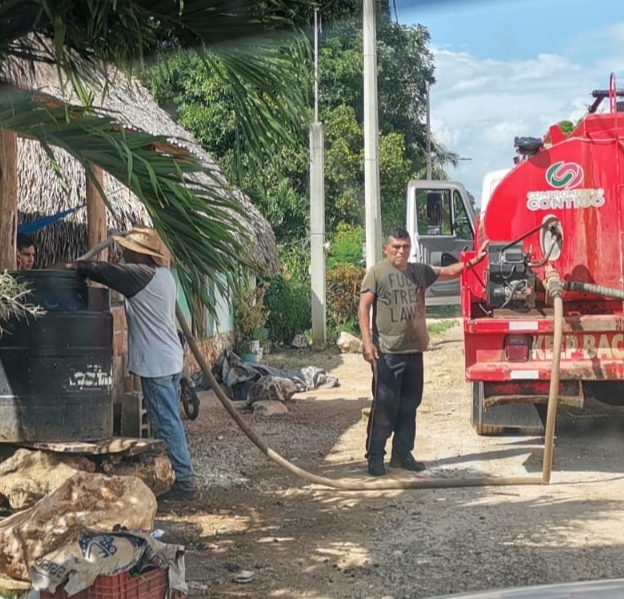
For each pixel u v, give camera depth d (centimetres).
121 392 753
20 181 818
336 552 533
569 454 785
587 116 746
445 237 1798
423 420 966
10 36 442
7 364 491
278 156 547
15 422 491
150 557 396
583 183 746
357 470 741
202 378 1202
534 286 744
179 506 627
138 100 986
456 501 642
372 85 1554
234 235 554
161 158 446
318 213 1772
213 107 2242
